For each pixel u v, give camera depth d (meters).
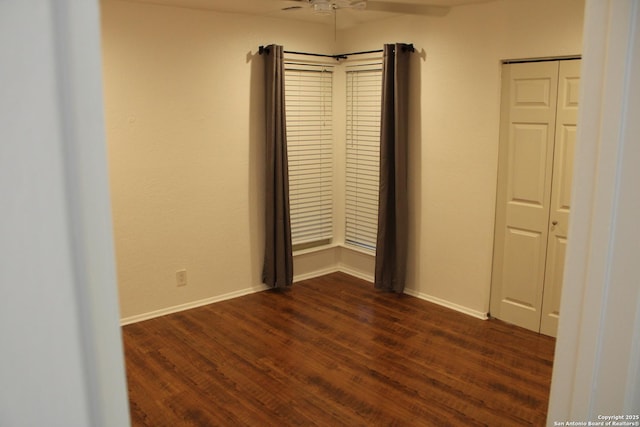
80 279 0.42
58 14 0.38
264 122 4.73
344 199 5.46
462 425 2.83
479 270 4.25
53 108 0.38
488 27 3.91
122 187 4.04
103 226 0.42
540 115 3.77
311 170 5.21
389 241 4.80
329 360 3.60
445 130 4.33
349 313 4.42
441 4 4.01
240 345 3.83
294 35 4.80
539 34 3.62
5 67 0.36
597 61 0.79
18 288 0.39
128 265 4.16
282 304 4.63
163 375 3.40
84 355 0.43
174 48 4.13
